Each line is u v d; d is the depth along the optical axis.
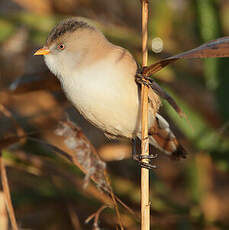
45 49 8.54
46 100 12.16
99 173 7.29
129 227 10.41
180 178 12.60
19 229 10.05
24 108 12.15
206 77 11.25
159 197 11.08
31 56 12.95
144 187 7.17
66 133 7.24
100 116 8.15
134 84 7.89
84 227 11.02
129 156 11.49
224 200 11.98
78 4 13.34
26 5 13.09
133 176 11.83
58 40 8.41
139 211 10.66
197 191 11.22
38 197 10.96
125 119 8.14
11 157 9.62
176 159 9.45
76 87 8.09
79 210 11.27
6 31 11.48
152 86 7.07
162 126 8.93
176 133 12.13
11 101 12.18
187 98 12.03
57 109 11.68
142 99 7.27
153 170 11.55
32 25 11.52
